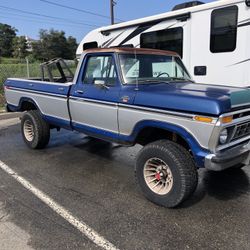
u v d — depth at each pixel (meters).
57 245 3.21
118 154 6.15
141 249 3.15
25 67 19.69
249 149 3.89
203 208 3.93
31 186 4.62
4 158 5.93
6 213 3.83
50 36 82.25
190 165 3.72
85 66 5.05
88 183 4.74
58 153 6.22
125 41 8.89
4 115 10.97
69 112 5.38
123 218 3.71
